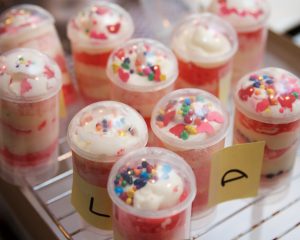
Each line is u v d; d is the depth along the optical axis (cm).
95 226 39
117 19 49
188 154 38
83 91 51
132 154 36
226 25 49
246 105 40
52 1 56
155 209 33
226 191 40
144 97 43
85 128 38
